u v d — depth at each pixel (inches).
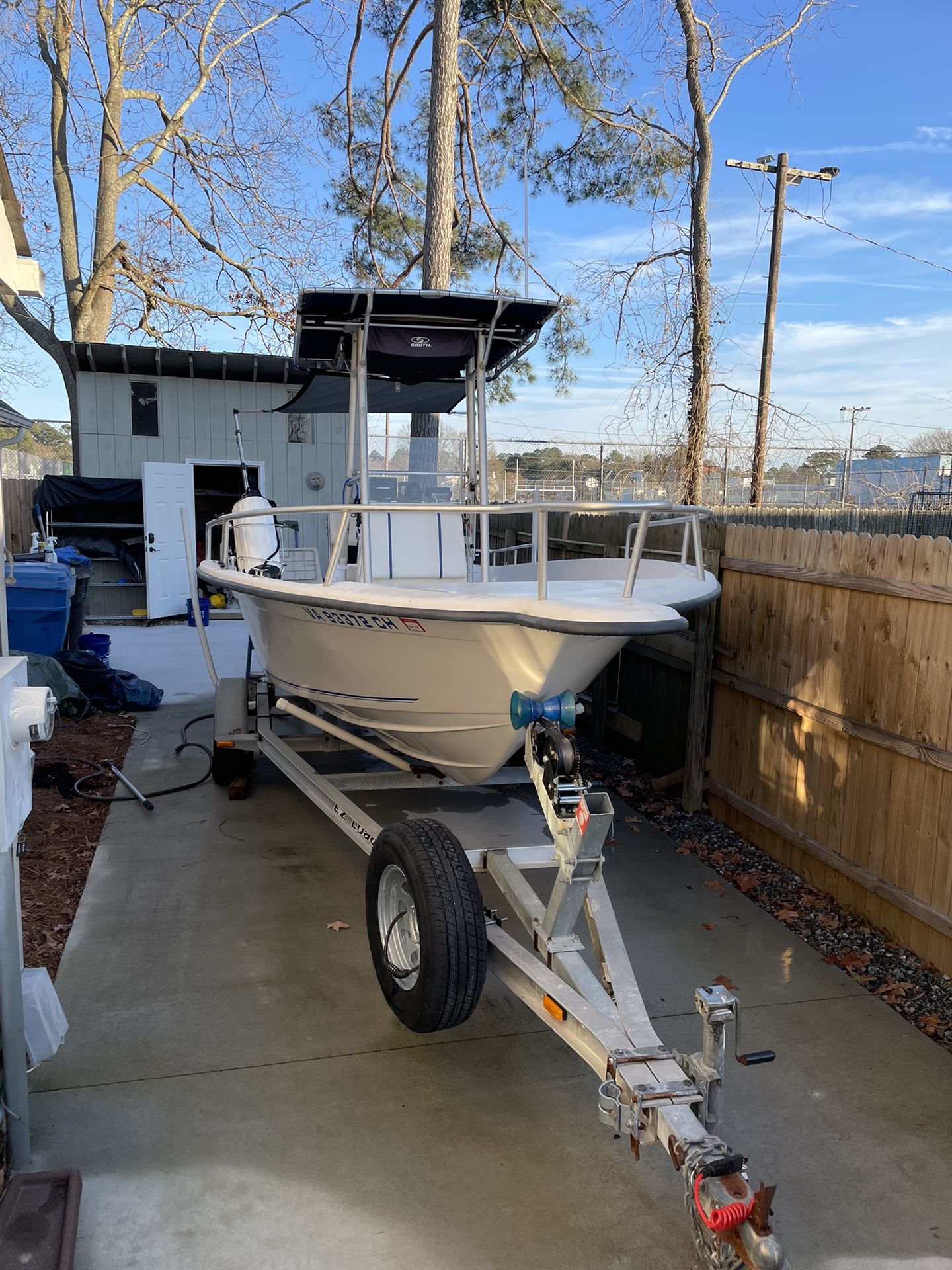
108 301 650.2
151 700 301.6
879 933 157.0
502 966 113.2
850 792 163.5
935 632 141.8
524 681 138.0
